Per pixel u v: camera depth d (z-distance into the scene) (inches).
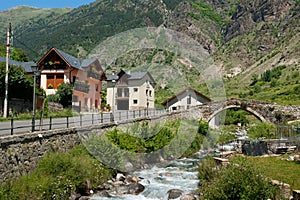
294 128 1207.6
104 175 638.5
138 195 580.1
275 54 6225.4
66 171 557.0
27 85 1198.9
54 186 503.8
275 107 1674.5
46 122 827.4
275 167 666.2
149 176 712.4
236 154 916.0
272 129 1323.8
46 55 1595.7
